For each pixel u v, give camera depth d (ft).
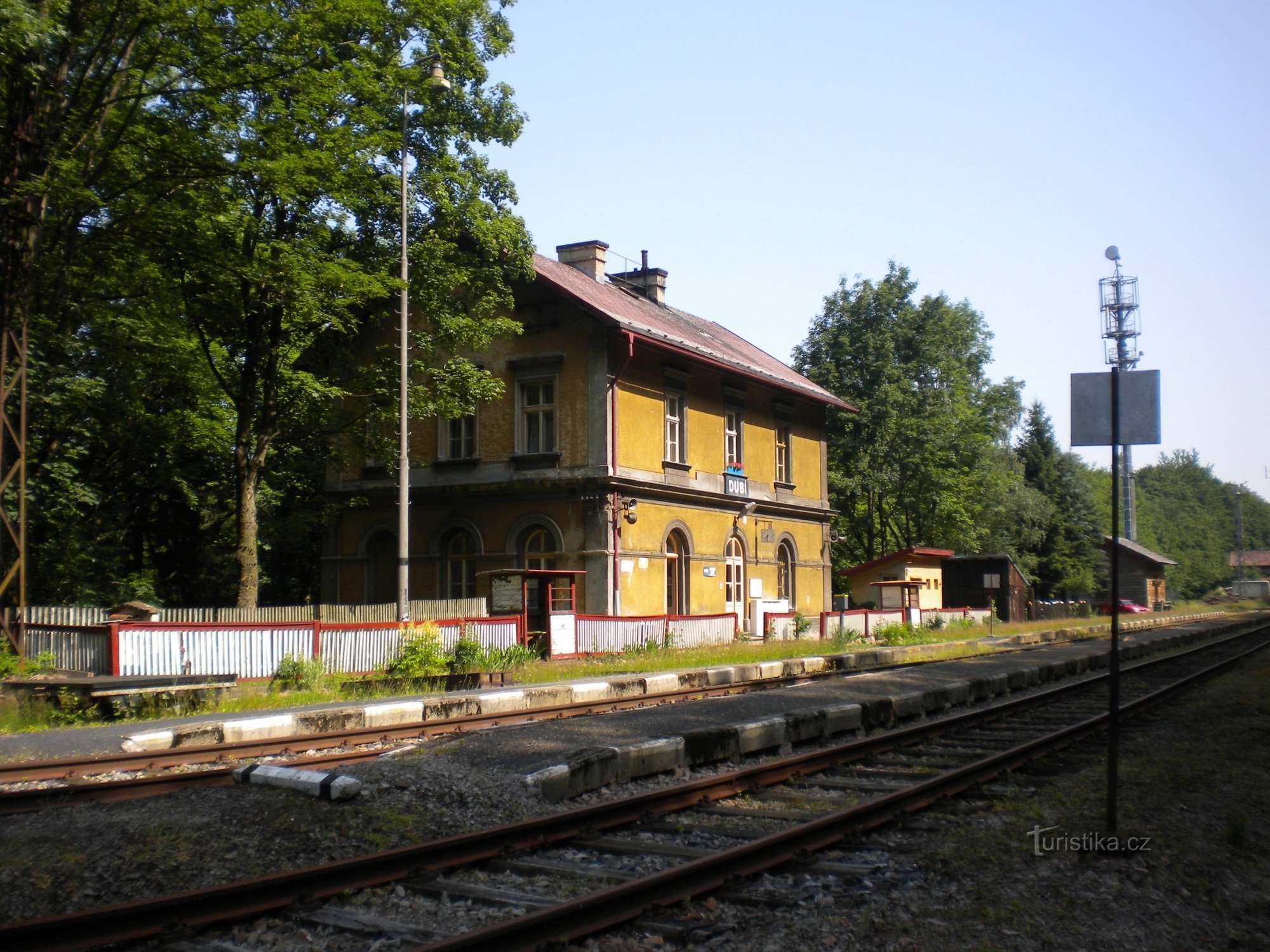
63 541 86.89
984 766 32.07
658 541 95.09
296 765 30.19
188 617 72.13
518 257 87.92
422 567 97.35
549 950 17.22
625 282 124.67
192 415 93.56
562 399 91.81
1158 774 31.14
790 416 121.90
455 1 79.36
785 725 39.50
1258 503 566.77
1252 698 52.95
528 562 92.89
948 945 17.20
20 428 58.23
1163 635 116.78
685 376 100.73
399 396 85.81
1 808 26.02
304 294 74.23
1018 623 150.82
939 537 171.63
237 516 83.10
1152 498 548.31
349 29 74.95
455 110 86.74
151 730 39.32
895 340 168.55
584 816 25.34
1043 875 20.79
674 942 17.99
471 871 22.15
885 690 52.31
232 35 65.26
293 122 69.00
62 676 50.93
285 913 19.11
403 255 76.28
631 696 56.90
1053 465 238.48
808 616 109.81
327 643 64.03
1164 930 18.10
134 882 20.20
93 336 81.15
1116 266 205.98
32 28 53.88
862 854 23.38
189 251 69.77
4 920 18.35
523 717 46.75
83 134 62.95
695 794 29.07
